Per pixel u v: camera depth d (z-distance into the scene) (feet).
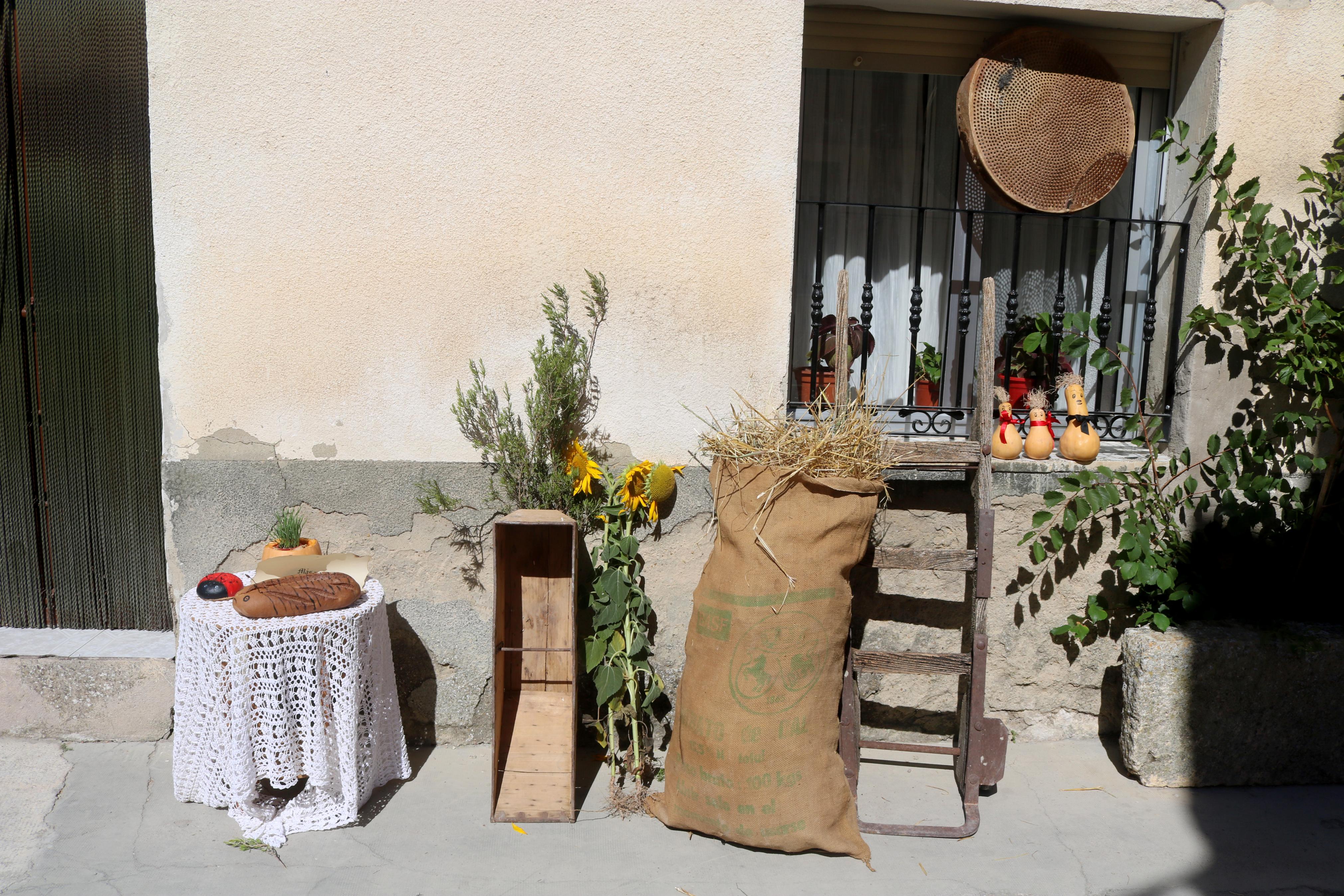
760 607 8.77
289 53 9.46
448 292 9.91
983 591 9.38
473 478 10.17
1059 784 10.18
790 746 8.75
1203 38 10.69
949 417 11.35
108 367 10.73
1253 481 10.45
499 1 9.53
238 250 9.71
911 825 9.34
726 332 10.16
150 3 9.31
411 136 9.67
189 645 8.86
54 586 11.19
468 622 10.44
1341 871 8.68
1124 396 10.96
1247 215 10.49
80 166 10.39
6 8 10.15
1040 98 10.65
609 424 10.20
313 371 9.95
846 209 11.61
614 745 9.89
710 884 8.35
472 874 8.38
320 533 10.21
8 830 8.78
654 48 9.71
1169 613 10.59
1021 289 11.94
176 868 8.30
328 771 8.89
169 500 10.08
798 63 9.85
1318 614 10.91
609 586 9.92
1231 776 10.13
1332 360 10.14
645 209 9.93
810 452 8.88
